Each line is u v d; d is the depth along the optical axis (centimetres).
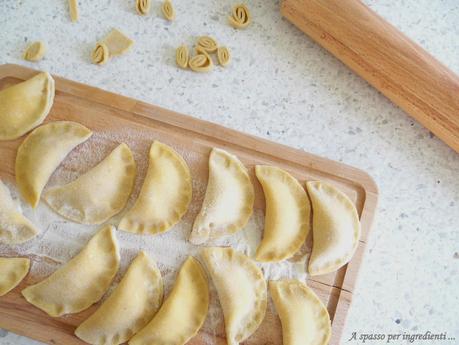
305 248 50
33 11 57
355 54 53
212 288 49
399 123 56
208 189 50
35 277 49
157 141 51
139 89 56
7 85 53
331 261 50
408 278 54
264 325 49
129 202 50
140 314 48
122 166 50
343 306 50
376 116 56
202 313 49
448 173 56
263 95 56
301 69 57
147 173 50
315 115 56
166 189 50
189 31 57
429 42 58
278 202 50
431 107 52
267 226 50
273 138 55
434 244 55
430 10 59
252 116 56
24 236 49
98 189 49
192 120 52
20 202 50
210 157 51
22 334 49
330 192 51
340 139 56
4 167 51
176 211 50
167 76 56
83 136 51
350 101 56
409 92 53
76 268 48
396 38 52
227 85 56
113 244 49
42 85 52
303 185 52
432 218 55
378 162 55
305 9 54
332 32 53
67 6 57
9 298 49
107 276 49
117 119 52
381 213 55
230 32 57
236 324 48
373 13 53
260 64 57
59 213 50
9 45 56
